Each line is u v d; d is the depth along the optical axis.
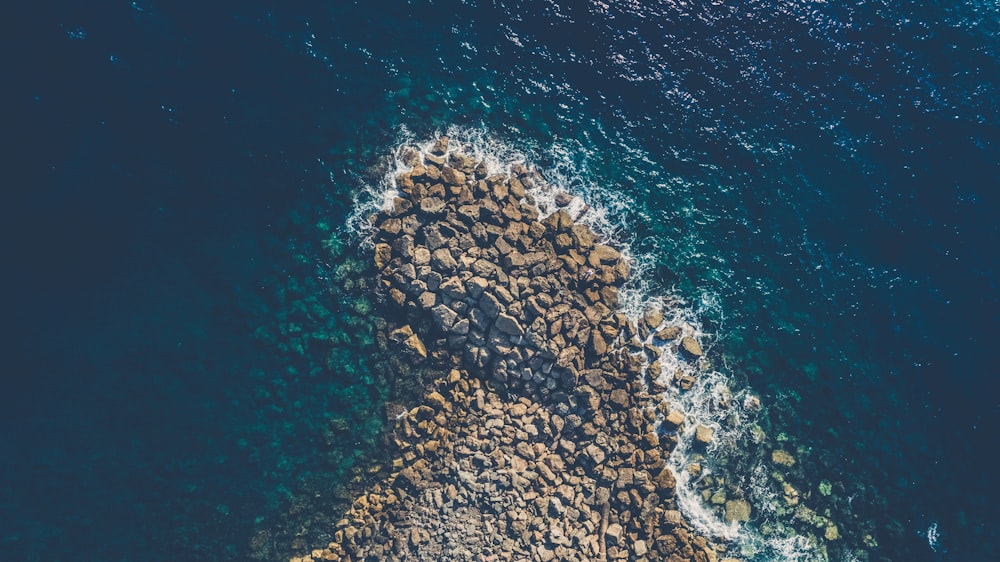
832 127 44.66
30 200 35.69
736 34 45.34
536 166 41.69
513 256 38.62
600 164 42.50
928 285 42.53
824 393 40.59
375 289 38.34
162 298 36.94
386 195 39.50
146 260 37.03
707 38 45.12
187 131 38.56
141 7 38.94
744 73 44.91
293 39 40.88
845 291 42.22
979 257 43.03
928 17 46.59
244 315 37.66
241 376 37.16
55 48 37.19
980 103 45.50
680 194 42.81
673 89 44.25
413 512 36.09
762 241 42.59
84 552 34.28
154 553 35.00
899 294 42.31
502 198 39.94
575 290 39.38
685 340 39.94
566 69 43.69
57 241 35.84
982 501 39.62
